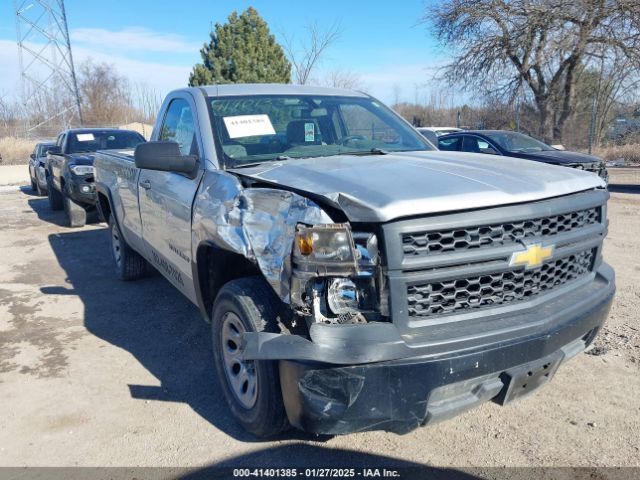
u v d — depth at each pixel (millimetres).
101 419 3580
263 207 2930
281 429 3041
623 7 21844
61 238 9703
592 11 22266
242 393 3277
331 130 4328
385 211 2492
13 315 5609
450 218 2607
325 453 3137
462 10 24219
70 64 32375
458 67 25641
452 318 2666
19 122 36531
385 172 3000
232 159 3717
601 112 24625
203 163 3754
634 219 9812
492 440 3227
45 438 3381
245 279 3168
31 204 14828
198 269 3650
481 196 2680
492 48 24406
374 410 2498
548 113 24938
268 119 4086
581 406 3543
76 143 11352
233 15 20578
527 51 23891
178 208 3938
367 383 2473
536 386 2895
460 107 28844
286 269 2680
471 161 3455
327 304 2596
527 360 2713
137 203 5160
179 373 4219
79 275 7105
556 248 2984
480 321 2723
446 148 12609
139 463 3105
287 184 2949
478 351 2568
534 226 2842
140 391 3943
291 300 2639
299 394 2586
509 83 25234
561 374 3957
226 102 4133
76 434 3414
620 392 3691
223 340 3367
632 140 23859
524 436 3252
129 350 4676
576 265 3223
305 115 4246
